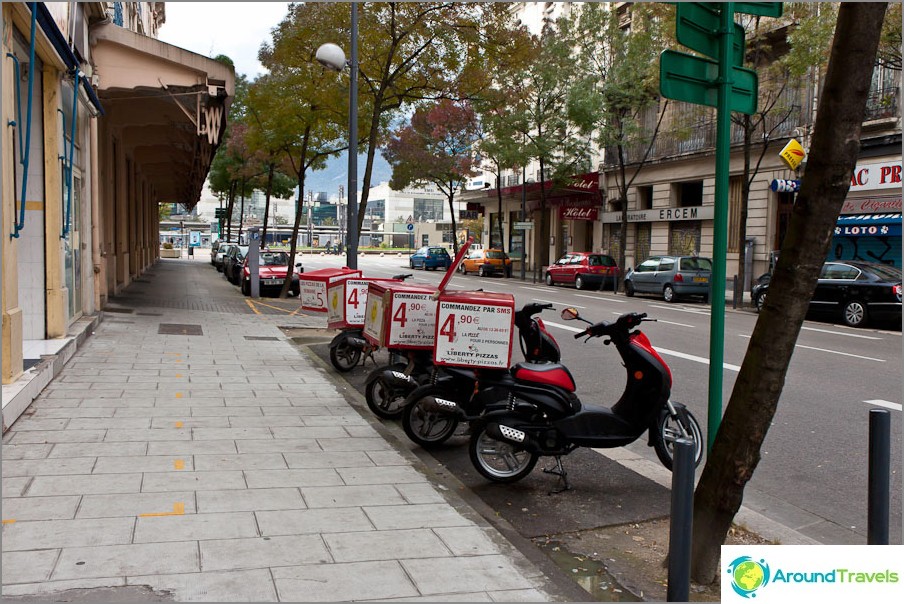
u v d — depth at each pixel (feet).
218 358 33.45
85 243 40.19
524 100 95.76
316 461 18.67
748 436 12.57
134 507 14.75
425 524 14.76
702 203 94.43
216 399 25.11
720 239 14.76
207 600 11.13
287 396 26.32
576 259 98.89
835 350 41.68
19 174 26.76
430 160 122.72
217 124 46.21
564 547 14.82
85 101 36.88
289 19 56.54
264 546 13.23
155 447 18.98
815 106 78.43
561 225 131.64
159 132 68.33
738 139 86.74
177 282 86.02
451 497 16.55
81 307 39.14
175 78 44.14
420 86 53.52
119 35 42.29
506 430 17.62
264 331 44.21
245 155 109.40
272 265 74.08
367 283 30.89
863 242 74.08
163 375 28.55
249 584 11.73
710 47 14.83
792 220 12.22
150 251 127.24
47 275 30.66
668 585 9.71
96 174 44.11
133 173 83.92
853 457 21.57
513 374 18.61
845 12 11.26
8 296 22.48
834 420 25.55
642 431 18.63
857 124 11.44
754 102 15.65
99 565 12.10
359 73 53.83
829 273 58.80
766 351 12.35
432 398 21.01
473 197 159.12
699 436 20.17
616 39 90.33
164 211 336.70
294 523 14.40
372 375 24.30
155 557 12.52
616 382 32.01
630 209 108.68
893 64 57.11
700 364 36.73
